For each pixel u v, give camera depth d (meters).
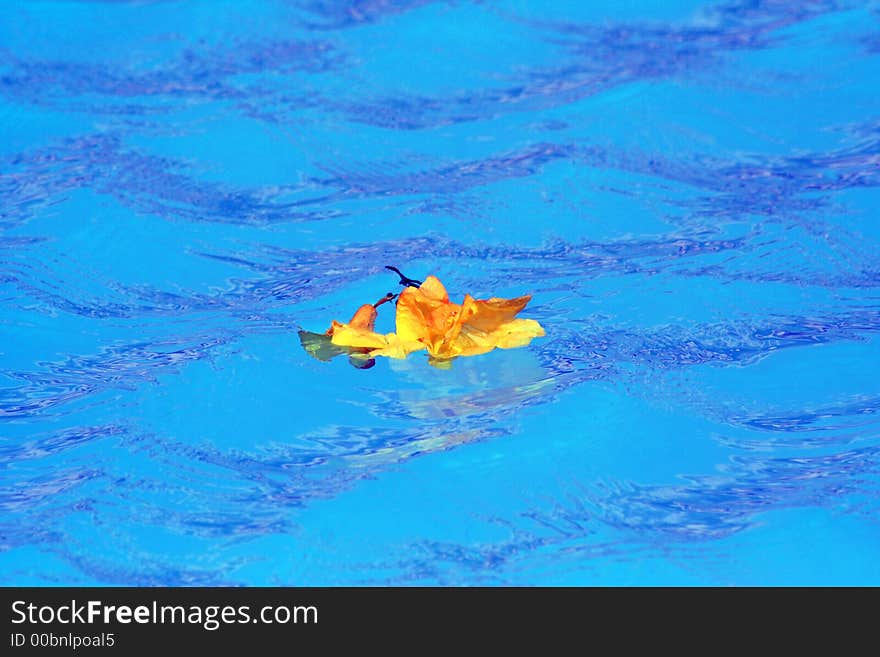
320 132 19.75
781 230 16.48
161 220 17.09
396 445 11.77
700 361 13.29
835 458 11.50
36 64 22.30
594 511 10.76
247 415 12.34
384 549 10.31
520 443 11.73
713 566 10.07
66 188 17.98
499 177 18.28
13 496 11.12
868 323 14.11
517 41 23.16
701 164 18.61
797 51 22.36
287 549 10.32
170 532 10.57
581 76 21.69
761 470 11.35
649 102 20.53
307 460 11.57
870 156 18.58
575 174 18.30
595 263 15.74
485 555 10.23
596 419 12.12
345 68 22.14
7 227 16.91
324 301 14.91
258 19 24.17
